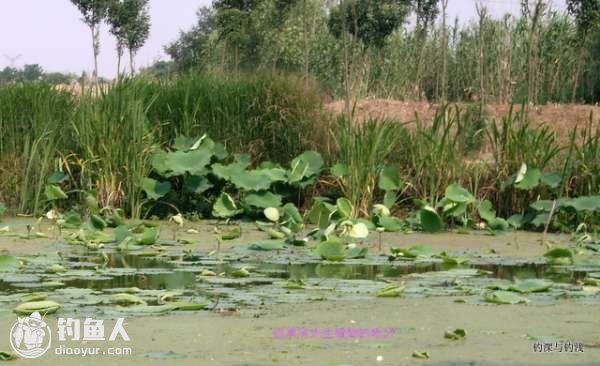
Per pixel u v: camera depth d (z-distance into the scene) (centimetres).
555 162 1085
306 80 1184
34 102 1127
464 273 716
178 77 1205
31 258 766
